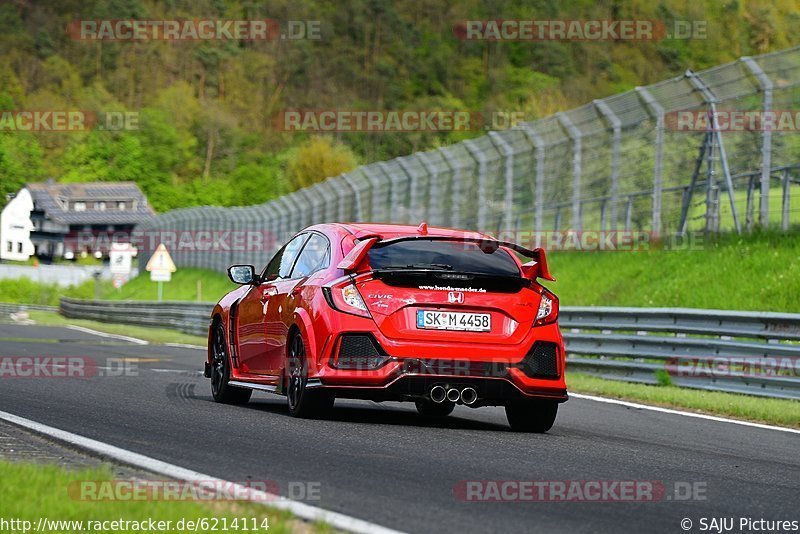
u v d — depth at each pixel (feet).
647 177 230.68
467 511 50.85
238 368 101.50
